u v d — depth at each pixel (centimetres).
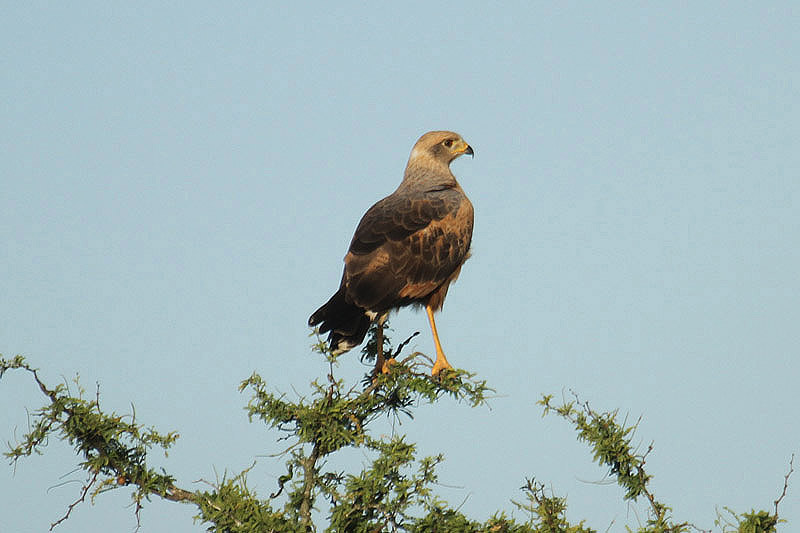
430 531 1083
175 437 1141
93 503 1108
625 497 1137
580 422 1152
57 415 1103
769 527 1057
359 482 1106
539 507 1100
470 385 1284
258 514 1084
